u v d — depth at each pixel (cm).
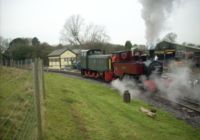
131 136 941
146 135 990
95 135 873
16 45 7412
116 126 1024
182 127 1183
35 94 680
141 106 1560
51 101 1159
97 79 2998
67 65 6022
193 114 1372
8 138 586
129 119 1196
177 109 1488
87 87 2208
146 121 1202
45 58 7206
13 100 807
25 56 6825
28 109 771
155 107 1553
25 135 606
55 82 2156
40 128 684
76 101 1345
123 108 1420
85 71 3353
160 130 1091
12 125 641
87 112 1143
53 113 970
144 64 2091
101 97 1752
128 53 2350
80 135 838
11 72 1509
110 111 1285
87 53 3238
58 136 776
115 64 2480
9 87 998
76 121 963
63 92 1588
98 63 2864
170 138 1009
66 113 1032
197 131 1138
